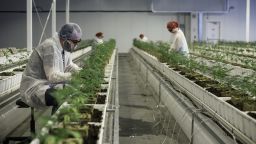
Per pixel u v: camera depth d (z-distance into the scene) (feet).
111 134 10.21
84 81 12.79
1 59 26.94
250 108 11.50
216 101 12.85
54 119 7.64
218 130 12.79
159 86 25.57
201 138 13.17
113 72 25.73
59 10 73.61
